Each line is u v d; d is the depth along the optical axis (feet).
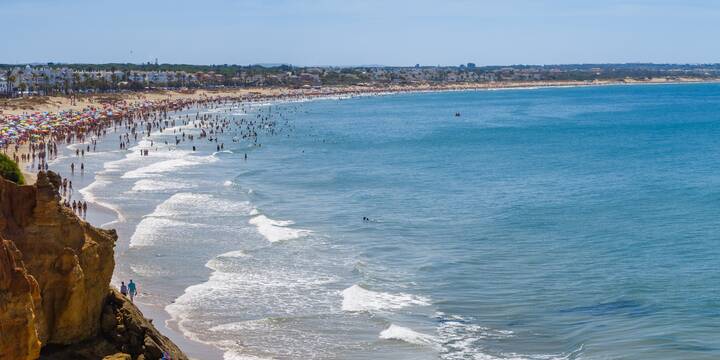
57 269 75.87
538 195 253.24
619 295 138.00
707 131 488.02
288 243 183.32
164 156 371.76
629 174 297.53
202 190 263.90
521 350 113.19
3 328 61.98
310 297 139.85
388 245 182.70
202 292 141.59
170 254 170.09
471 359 110.01
